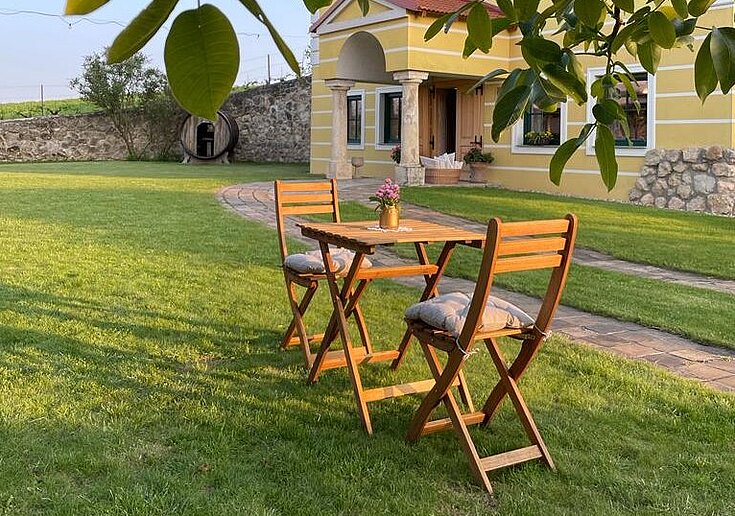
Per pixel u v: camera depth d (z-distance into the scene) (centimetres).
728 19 1119
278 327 557
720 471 336
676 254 897
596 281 756
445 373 340
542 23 152
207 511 288
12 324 536
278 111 2672
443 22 157
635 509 301
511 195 1452
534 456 340
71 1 73
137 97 2708
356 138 2067
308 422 384
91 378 434
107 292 644
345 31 1633
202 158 2619
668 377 459
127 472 318
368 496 306
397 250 924
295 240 940
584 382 449
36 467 319
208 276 721
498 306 357
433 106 1820
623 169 1410
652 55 165
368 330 562
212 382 438
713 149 1267
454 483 323
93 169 2119
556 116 1538
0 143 2562
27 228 968
